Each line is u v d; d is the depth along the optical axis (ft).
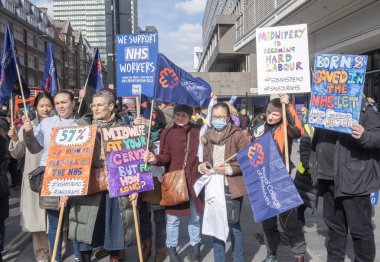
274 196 12.36
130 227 12.95
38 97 15.96
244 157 12.78
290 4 43.21
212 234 13.26
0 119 24.56
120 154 12.68
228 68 163.63
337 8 41.91
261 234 18.89
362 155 11.77
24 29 202.69
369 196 12.03
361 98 11.57
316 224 20.21
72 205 12.63
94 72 19.74
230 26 124.88
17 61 14.88
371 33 41.57
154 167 16.21
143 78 16.70
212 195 13.28
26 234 20.07
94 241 12.67
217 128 13.80
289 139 14.26
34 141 13.78
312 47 58.13
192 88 15.53
